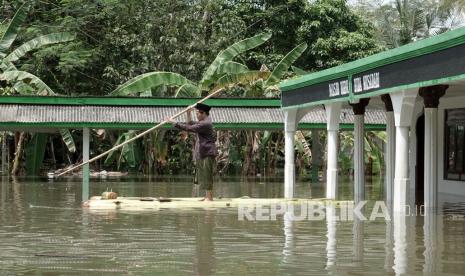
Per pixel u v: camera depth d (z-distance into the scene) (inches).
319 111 987.3
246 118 952.3
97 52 1344.7
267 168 1349.7
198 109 646.5
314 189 912.9
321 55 1533.0
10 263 318.3
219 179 1163.3
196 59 1290.6
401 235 422.0
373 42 1542.8
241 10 1574.8
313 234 425.7
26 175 1192.8
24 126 912.3
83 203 631.8
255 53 1508.4
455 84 560.1
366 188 945.5
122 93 1090.7
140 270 301.3
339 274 293.4
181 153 1353.3
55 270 301.0
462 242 391.2
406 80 502.9
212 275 291.1
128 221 493.4
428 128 552.7
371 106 891.4
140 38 1330.0
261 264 316.8
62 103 934.4
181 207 605.9
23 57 1386.6
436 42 454.9
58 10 1409.9
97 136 1373.0
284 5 1555.1
